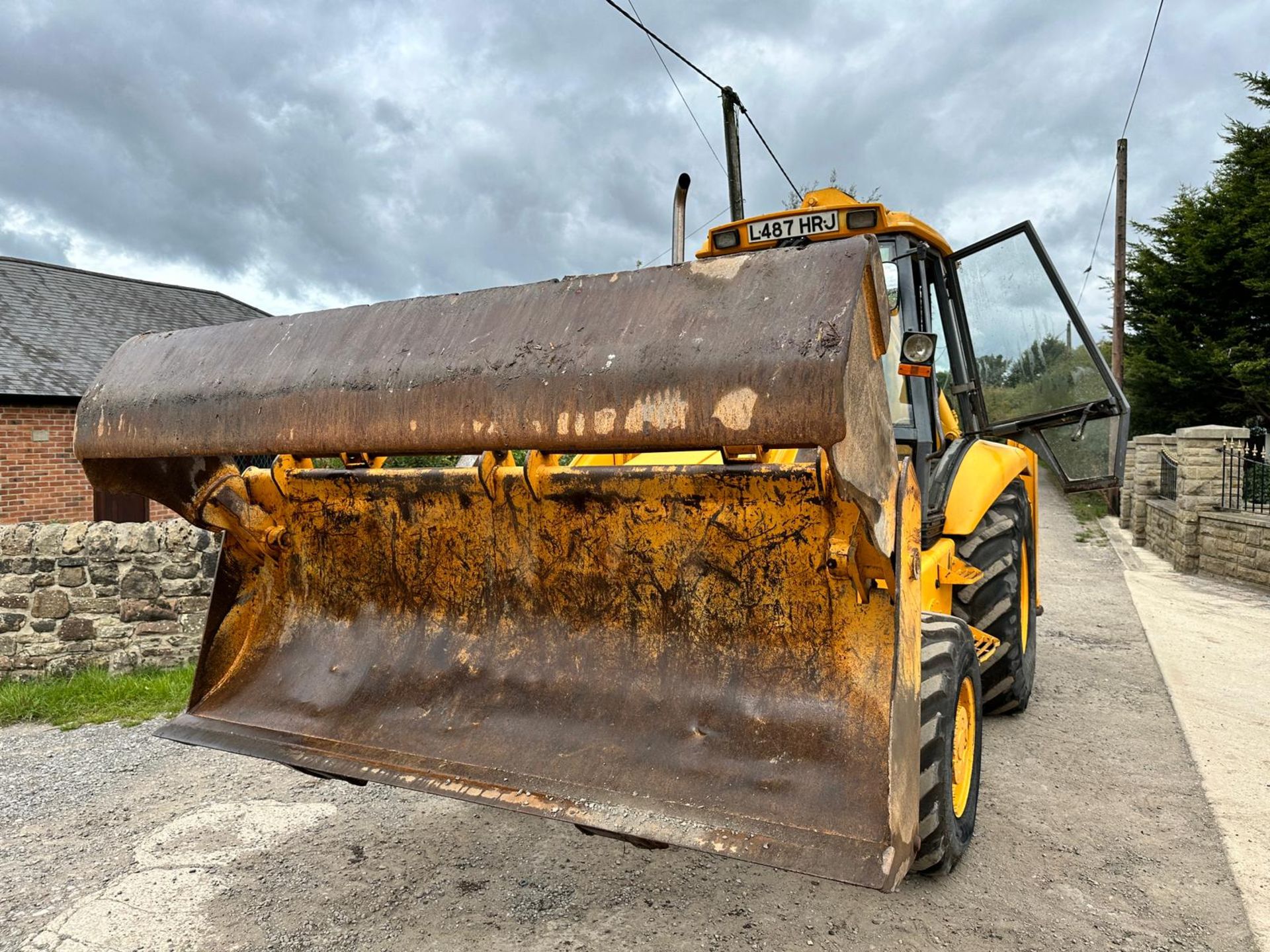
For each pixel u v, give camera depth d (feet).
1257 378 56.44
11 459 44.09
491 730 8.48
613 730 8.10
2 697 17.28
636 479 8.16
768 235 13.05
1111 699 16.37
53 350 50.16
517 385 7.39
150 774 13.48
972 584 13.42
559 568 8.79
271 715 9.37
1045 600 27.37
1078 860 9.96
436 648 9.28
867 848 6.52
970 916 8.78
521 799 7.57
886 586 7.43
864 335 6.47
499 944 8.41
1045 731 14.49
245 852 10.54
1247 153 61.72
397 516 9.48
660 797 7.43
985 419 16.88
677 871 9.80
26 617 19.19
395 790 12.41
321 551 10.00
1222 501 32.81
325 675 9.59
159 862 10.36
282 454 8.96
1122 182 58.39
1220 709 15.76
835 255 6.56
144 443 9.25
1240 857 10.03
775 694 7.77
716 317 6.73
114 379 9.68
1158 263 64.64
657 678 8.27
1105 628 23.03
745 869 9.84
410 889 9.51
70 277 62.28
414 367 8.02
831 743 7.35
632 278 7.42
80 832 11.34
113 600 19.29
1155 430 65.98
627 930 8.61
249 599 10.34
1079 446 16.62
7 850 10.86
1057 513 53.47
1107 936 8.43
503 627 9.09
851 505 7.22
